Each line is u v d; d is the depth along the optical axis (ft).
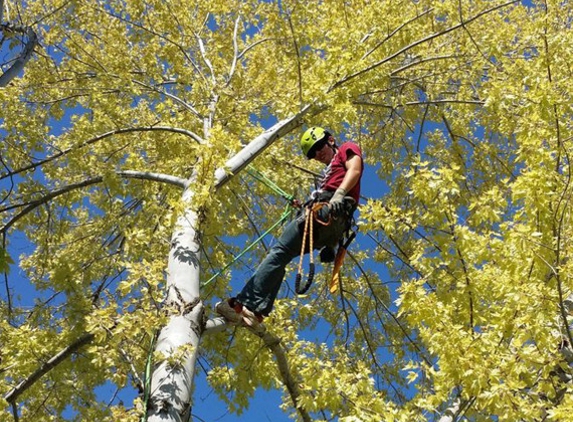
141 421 14.39
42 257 26.09
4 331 20.95
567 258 16.12
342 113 20.67
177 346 15.31
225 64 26.58
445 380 14.71
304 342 17.70
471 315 16.20
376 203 16.26
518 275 15.51
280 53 25.96
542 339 14.71
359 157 16.80
